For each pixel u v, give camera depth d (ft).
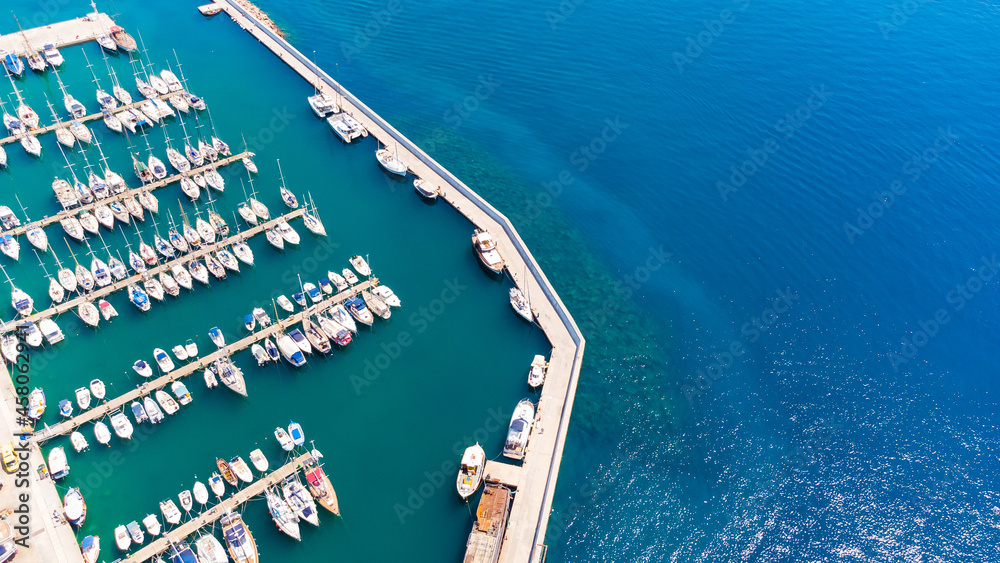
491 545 227.20
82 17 507.71
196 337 301.84
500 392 287.28
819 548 241.96
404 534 240.53
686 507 253.03
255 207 357.82
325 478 250.16
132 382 283.18
